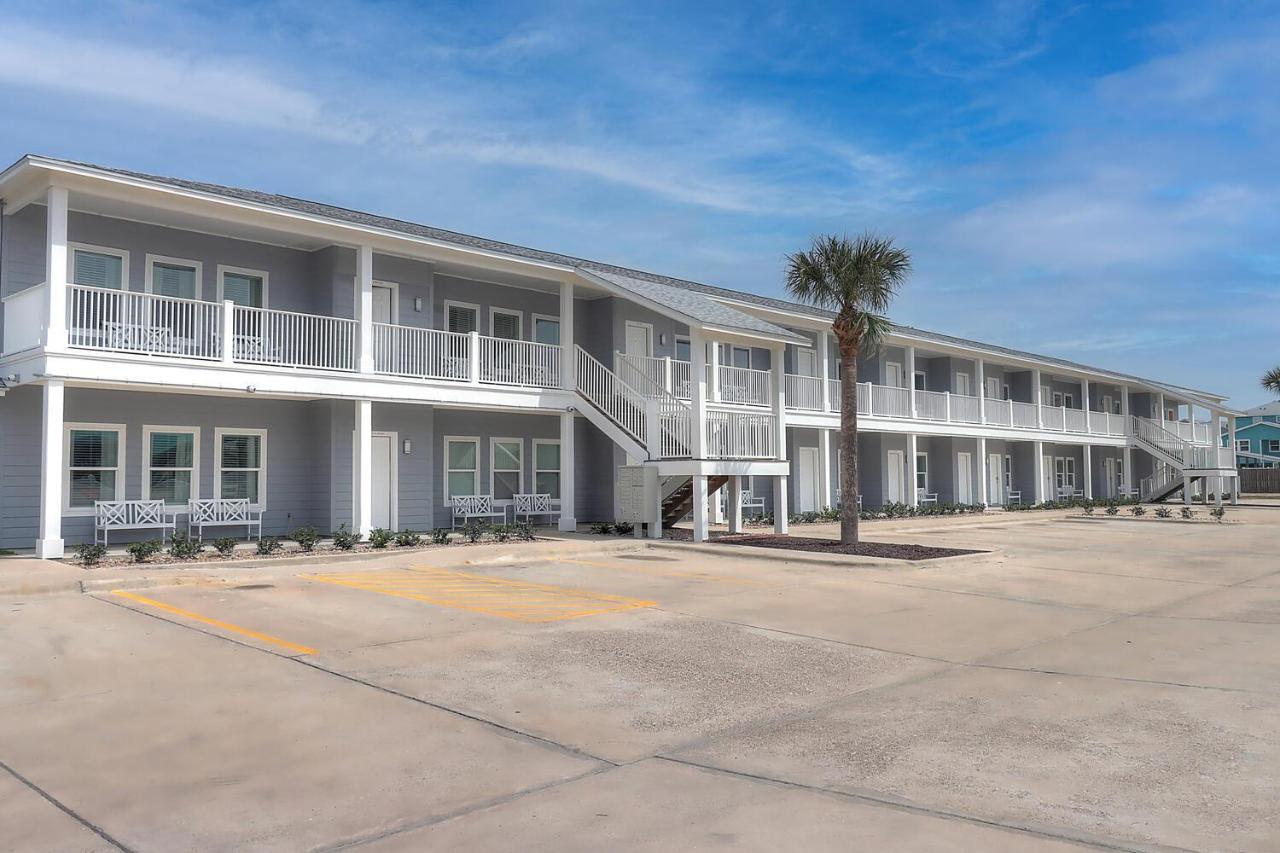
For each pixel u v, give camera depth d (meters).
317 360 18.41
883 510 31.25
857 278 17.50
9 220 16.52
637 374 23.27
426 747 6.07
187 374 16.05
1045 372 41.22
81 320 16.94
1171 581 14.92
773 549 17.73
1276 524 29.11
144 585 12.66
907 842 4.57
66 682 7.50
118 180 14.99
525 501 23.66
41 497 15.89
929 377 37.06
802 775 5.61
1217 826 4.78
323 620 10.39
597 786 5.39
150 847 4.48
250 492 19.25
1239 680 8.05
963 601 12.57
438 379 19.66
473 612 11.11
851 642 9.70
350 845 4.52
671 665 8.56
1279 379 67.44
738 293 29.94
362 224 18.19
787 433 30.06
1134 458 50.38
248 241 19.20
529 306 24.28
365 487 18.27
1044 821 4.85
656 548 19.08
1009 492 40.19
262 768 5.61
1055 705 7.23
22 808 4.94
